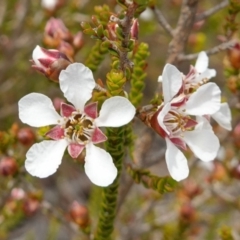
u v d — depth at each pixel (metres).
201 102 0.08
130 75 0.08
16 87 0.21
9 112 0.20
